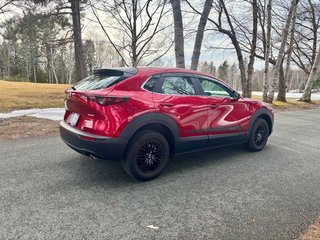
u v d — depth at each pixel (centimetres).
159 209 308
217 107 459
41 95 1608
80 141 361
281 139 695
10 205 306
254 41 1633
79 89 390
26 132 675
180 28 962
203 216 296
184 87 424
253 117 534
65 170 421
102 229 265
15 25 1565
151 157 388
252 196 348
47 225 269
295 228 276
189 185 378
